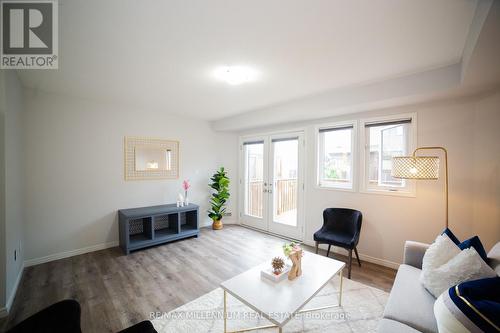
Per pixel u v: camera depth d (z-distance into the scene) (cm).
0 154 197
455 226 252
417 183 275
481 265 140
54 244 312
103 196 355
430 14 143
